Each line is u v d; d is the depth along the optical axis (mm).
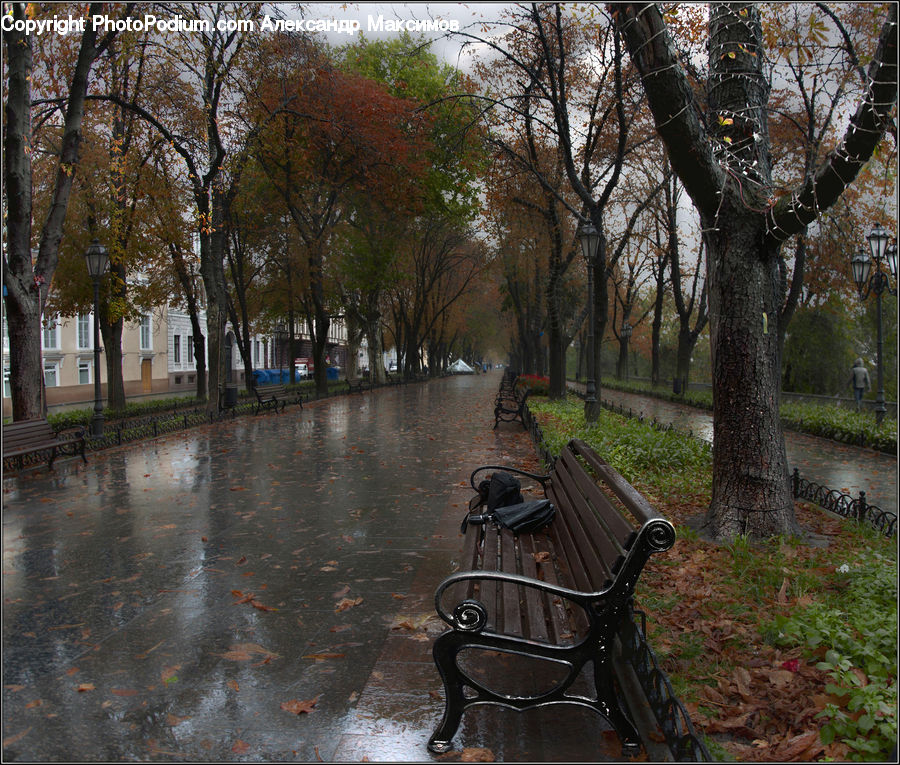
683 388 30516
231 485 9422
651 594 4656
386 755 2975
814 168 5883
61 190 12555
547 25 14047
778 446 6086
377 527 7062
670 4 10047
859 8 8383
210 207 18859
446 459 11695
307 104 21125
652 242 33938
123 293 21281
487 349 122188
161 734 3174
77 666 3881
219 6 15102
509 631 3195
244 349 28734
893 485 9891
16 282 11781
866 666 3324
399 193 26266
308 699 3477
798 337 27359
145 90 17781
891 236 14539
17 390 11898
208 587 5242
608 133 19391
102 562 5891
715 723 3082
